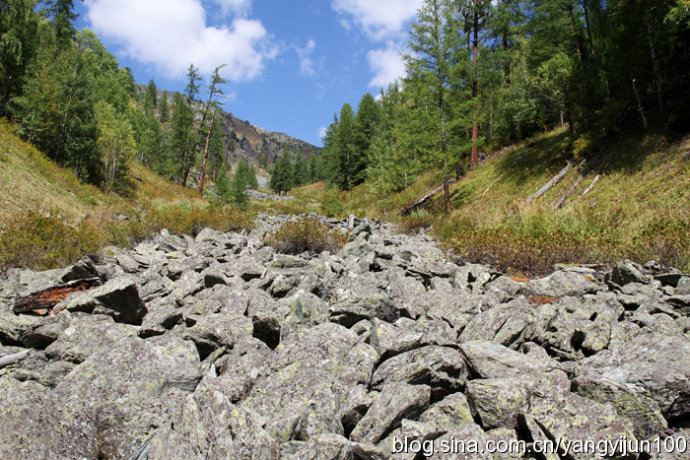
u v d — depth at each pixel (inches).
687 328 202.7
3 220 522.0
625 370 147.4
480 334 196.4
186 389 151.5
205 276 309.6
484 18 1225.4
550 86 977.5
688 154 635.5
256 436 113.7
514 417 126.6
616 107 845.2
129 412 129.5
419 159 1312.7
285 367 158.9
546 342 188.7
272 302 238.2
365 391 152.3
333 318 226.7
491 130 1409.9
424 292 276.2
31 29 1513.3
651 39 813.2
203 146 2219.5
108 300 229.8
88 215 711.1
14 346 199.6
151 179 1707.7
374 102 2561.5
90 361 148.2
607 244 467.2
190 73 2033.7
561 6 1053.8
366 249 474.9
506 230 592.4
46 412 113.9
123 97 2282.2
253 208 1588.3
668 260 415.5
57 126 1084.5
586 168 824.9
